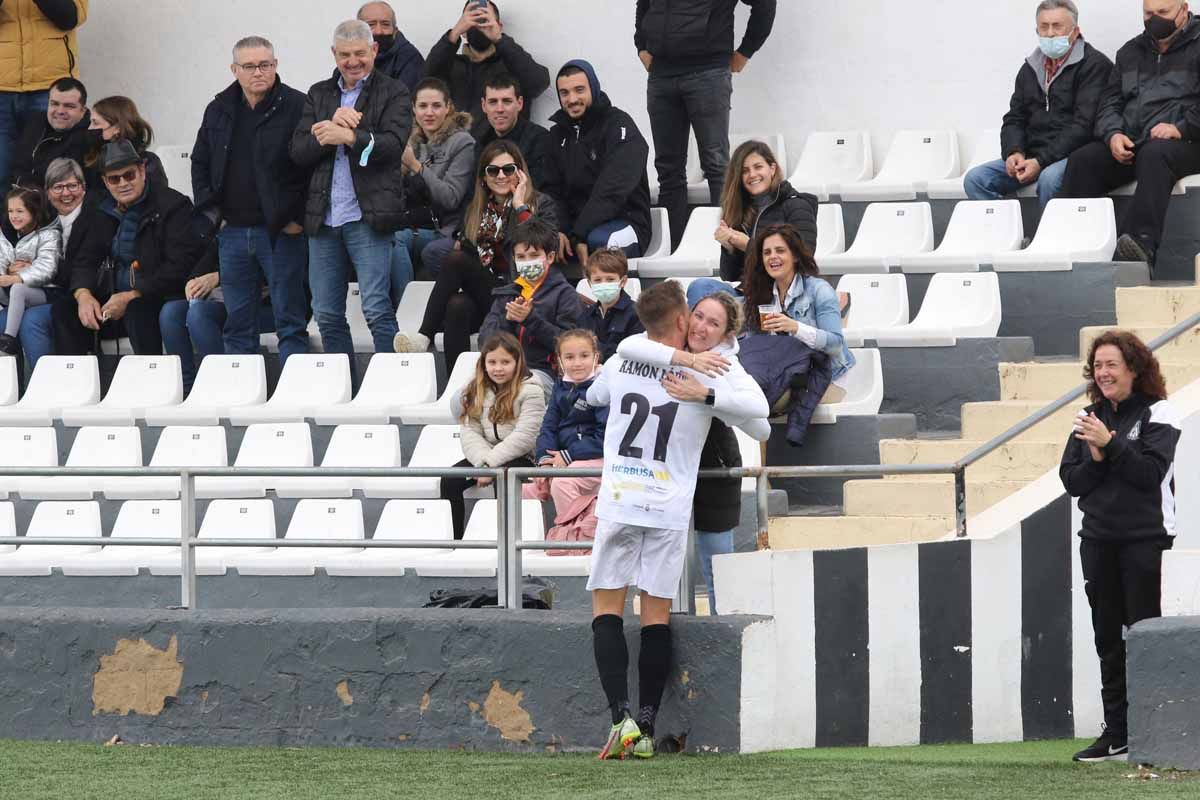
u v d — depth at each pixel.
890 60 44.22
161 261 41.72
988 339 35.03
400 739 26.08
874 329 35.75
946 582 27.22
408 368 37.91
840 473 26.67
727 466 25.91
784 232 33.03
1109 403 24.66
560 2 46.72
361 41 37.47
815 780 22.28
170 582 34.66
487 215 38.16
